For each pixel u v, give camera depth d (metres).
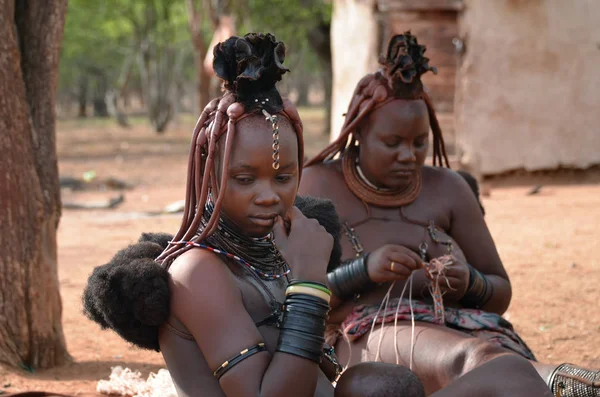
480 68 24.02
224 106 4.40
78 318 11.09
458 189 7.16
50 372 8.34
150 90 61.50
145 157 40.78
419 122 6.69
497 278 6.99
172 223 19.59
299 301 4.27
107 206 23.20
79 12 64.25
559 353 9.14
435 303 6.30
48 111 8.48
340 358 6.53
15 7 8.32
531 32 23.86
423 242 6.86
